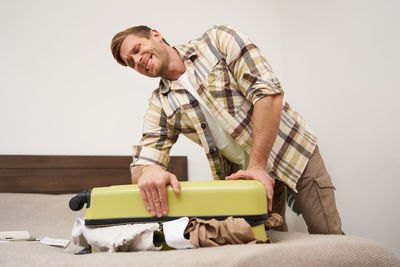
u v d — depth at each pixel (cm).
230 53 102
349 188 208
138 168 106
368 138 196
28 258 65
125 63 116
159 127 116
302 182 113
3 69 227
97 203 73
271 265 54
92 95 239
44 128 228
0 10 231
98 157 226
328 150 226
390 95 182
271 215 83
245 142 107
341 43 219
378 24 190
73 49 240
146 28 112
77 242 81
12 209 173
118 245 64
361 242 65
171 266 51
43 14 239
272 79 96
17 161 212
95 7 249
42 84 232
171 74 112
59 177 218
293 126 112
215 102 106
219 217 70
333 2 227
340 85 218
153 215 72
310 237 76
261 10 282
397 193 177
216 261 53
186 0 267
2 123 222
